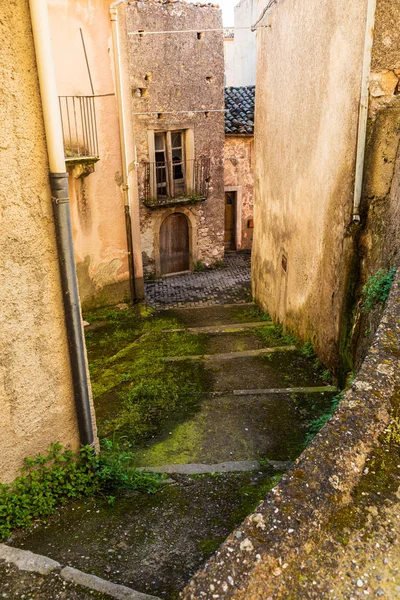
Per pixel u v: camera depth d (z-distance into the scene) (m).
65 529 2.94
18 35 2.63
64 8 7.87
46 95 2.78
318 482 1.96
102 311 9.73
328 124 6.01
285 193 8.30
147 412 5.27
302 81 7.01
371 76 4.87
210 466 4.02
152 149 13.79
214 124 14.64
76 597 2.23
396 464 2.03
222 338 8.20
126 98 9.04
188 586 1.64
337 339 5.82
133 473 3.66
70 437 3.40
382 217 5.02
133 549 2.73
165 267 15.49
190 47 13.47
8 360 2.88
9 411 2.95
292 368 6.54
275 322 9.42
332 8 5.67
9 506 2.95
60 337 3.19
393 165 4.95
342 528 1.80
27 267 2.89
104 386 6.09
